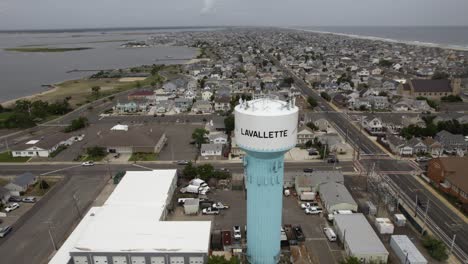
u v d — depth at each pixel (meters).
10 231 61.50
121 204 61.69
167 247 49.12
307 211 65.44
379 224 59.28
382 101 145.25
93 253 48.31
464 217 63.41
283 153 40.12
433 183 75.94
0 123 127.56
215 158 93.75
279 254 47.25
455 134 103.56
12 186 74.00
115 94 180.75
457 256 53.09
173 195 72.69
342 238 55.91
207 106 146.12
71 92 191.12
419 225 59.66
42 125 129.12
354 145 101.69
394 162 89.38
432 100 152.38
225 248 53.94
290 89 174.12
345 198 65.56
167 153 98.00
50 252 55.84
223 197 72.38
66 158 95.06
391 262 51.91
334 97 156.50
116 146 97.19
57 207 69.38
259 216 43.34
